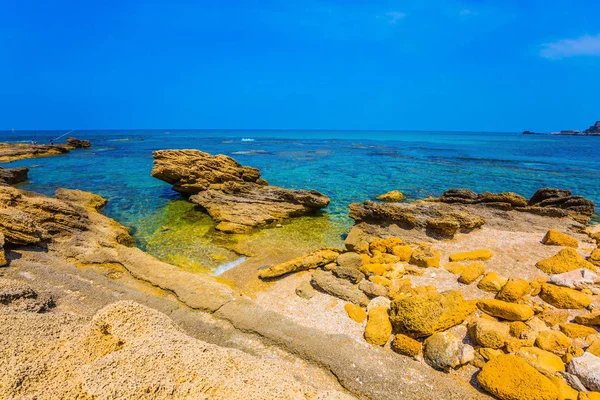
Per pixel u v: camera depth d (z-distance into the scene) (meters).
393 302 9.30
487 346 7.87
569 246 13.02
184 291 10.57
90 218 17.03
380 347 8.24
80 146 70.75
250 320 9.12
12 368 5.14
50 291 9.58
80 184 31.30
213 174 24.80
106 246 14.35
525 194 27.84
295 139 130.00
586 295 9.29
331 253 13.47
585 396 6.13
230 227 18.22
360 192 28.69
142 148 73.12
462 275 10.80
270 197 22.11
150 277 11.55
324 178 35.56
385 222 16.86
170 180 24.70
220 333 8.78
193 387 4.80
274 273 12.23
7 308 7.86
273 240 16.88
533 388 6.36
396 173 38.72
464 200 20.14
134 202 24.62
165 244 16.34
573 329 8.09
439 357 7.50
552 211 17.41
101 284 10.83
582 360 6.83
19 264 11.18
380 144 97.81
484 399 6.63
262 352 8.12
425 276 11.38
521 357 7.31
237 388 4.88
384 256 12.88
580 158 57.22
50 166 43.22
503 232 15.43
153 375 4.93
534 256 12.37
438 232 15.15
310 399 4.96
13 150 51.56
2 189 15.31
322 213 22.09
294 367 7.65
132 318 6.33
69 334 6.40
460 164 46.84
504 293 9.49
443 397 6.75
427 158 55.06
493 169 41.78
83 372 4.93
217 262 14.33
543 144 104.69
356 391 6.98
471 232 15.45
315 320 9.46
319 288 11.11
